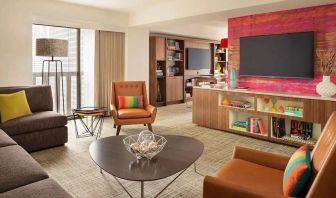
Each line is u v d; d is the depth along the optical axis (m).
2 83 4.48
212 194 1.56
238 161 2.11
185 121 5.73
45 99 4.25
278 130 4.16
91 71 5.95
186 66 8.70
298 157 1.69
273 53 4.49
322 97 3.68
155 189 2.60
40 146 3.65
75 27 5.49
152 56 7.66
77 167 3.14
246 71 4.89
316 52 4.12
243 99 4.84
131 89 5.10
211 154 3.63
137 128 5.04
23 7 4.61
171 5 5.19
